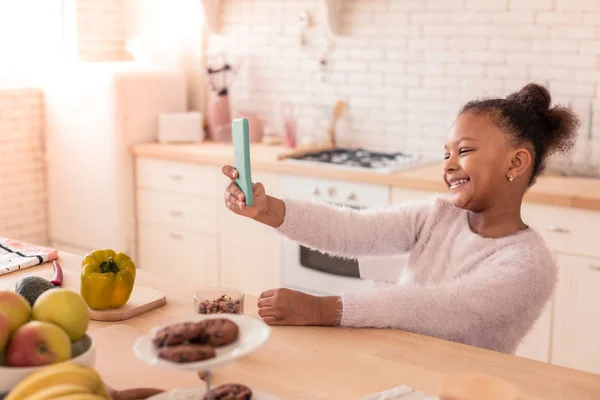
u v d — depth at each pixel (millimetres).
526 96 1750
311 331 1555
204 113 4535
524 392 1278
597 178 3213
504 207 1741
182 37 4555
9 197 4379
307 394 1256
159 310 1673
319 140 4121
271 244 3693
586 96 3318
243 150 1600
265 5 4230
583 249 2832
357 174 3312
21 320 1188
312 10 4062
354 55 3965
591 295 2838
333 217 1922
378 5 3844
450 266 1784
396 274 2291
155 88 4258
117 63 4535
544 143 1755
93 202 4297
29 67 4543
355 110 4012
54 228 4551
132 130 4172
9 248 2061
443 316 1584
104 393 1084
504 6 3475
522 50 3459
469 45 3600
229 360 1054
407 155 3783
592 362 2869
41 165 4508
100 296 1604
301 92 4188
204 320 1146
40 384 1026
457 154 1731
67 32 4578
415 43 3756
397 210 1966
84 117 4230
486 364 1394
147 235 4215
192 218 3986
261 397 1198
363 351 1448
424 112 3789
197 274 4027
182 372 1318
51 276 1855
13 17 4641
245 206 1665
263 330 1139
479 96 3604
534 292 1622
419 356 1428
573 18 3305
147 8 4660
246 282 3832
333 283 3488
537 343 2979
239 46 4375
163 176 4062
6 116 4285
